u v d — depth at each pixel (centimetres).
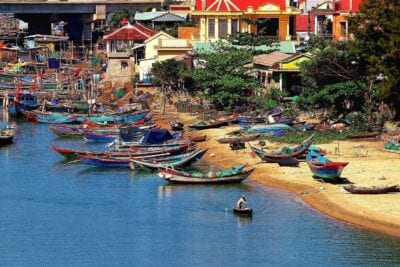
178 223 13900
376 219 13562
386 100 18950
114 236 13412
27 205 15088
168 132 18575
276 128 19362
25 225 13988
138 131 18538
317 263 12256
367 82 19788
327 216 13912
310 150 16812
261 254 12606
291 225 13588
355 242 12875
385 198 14375
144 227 13762
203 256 12575
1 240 13338
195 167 17225
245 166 16462
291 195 15038
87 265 12344
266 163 16950
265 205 14575
